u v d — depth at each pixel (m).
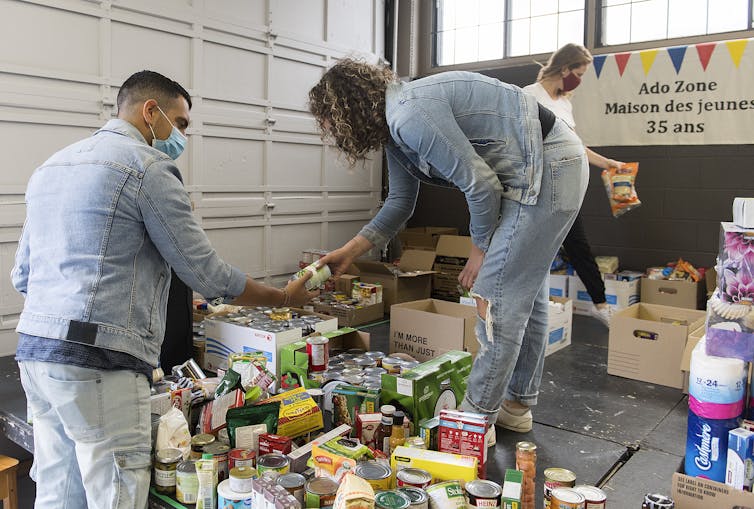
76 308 1.47
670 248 4.60
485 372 1.99
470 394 2.04
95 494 1.51
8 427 2.21
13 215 3.13
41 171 1.60
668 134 4.24
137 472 1.56
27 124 3.18
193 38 3.95
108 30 3.47
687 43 4.50
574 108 4.52
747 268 1.58
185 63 3.93
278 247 4.72
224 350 2.75
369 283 4.39
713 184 4.41
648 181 4.64
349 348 2.90
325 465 1.65
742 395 1.56
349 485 1.36
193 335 2.92
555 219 1.88
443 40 5.71
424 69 5.79
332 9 4.98
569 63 3.97
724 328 1.61
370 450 1.73
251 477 1.56
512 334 1.95
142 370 1.58
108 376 1.50
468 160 1.75
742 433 1.48
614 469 2.06
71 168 1.54
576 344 3.68
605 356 3.42
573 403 2.66
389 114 1.78
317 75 4.91
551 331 3.43
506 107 1.83
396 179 2.29
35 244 1.57
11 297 3.16
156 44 3.74
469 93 1.81
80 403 1.47
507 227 1.90
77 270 1.49
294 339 2.60
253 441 1.80
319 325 2.78
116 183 1.50
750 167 4.27
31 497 2.46
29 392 1.60
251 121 4.39
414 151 1.87
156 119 1.75
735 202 1.71
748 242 1.58
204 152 4.11
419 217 5.71
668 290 4.25
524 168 1.85
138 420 1.57
